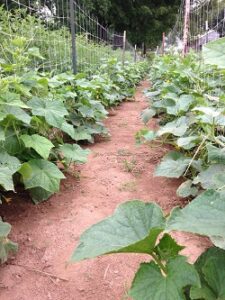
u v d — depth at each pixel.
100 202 2.65
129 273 1.85
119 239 1.00
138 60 21.05
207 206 0.86
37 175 2.42
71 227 2.28
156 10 29.33
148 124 5.47
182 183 2.69
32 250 2.04
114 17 27.11
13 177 2.64
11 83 2.84
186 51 9.09
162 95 4.69
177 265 0.94
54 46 5.72
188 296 1.00
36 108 2.76
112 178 3.11
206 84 4.32
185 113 3.50
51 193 2.60
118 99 7.29
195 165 2.62
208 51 0.79
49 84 3.40
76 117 4.34
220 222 0.82
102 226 1.05
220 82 4.48
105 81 6.23
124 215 1.08
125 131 4.99
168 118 4.81
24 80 2.97
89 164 3.47
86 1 18.41
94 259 1.95
